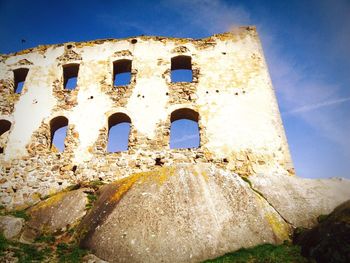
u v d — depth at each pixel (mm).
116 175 11953
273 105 13312
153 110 13273
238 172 11680
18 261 7352
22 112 14039
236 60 14570
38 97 14367
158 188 9195
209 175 9914
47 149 13031
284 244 8266
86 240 8266
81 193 10477
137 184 9500
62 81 14859
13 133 13508
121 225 8125
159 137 12602
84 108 13703
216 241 7863
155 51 15016
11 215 10125
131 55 14977
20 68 15477
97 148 12641
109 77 14461
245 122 12797
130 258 7340
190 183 9445
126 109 13391
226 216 8633
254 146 12242
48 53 15719
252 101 13336
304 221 9188
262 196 10102
